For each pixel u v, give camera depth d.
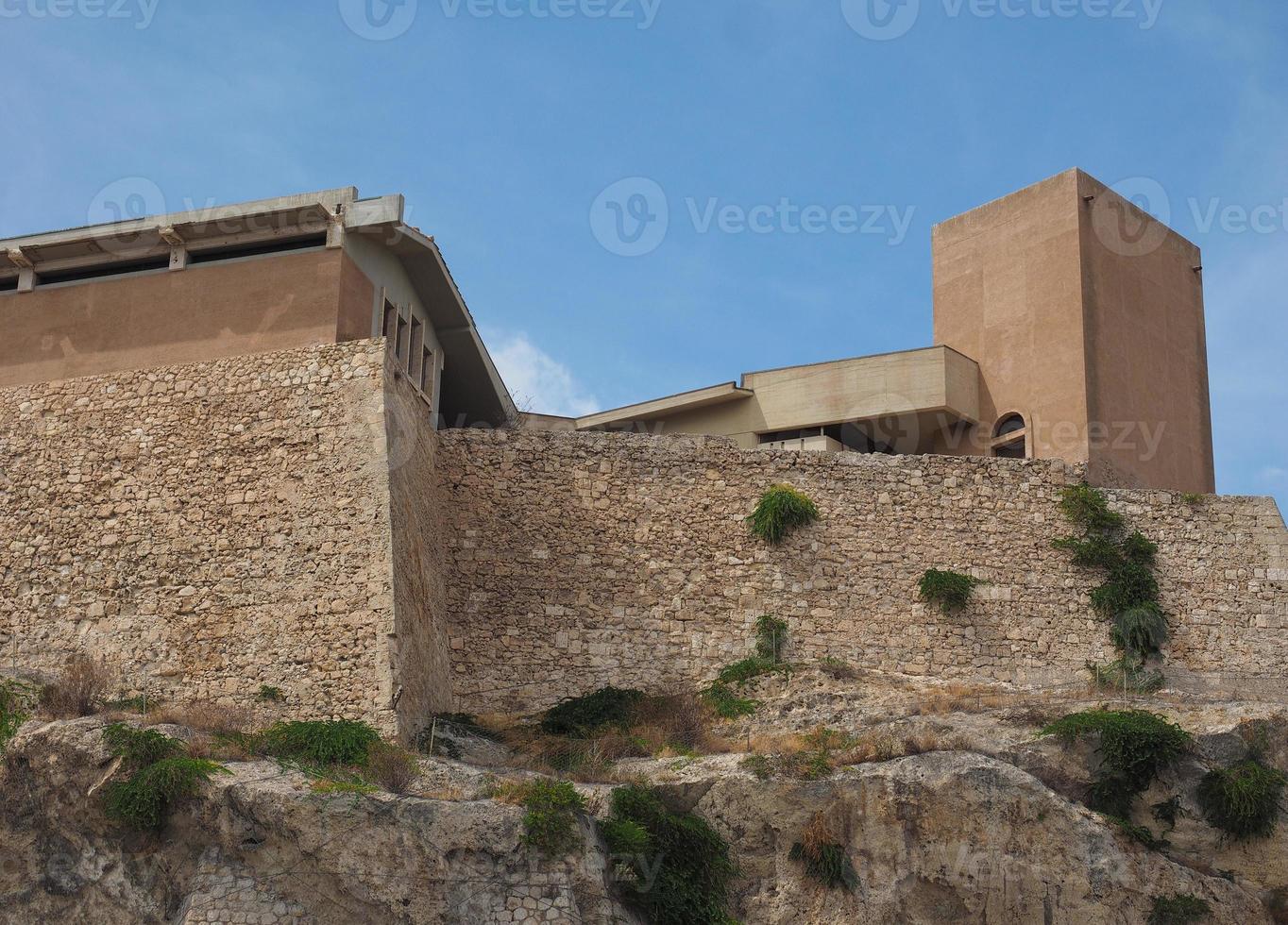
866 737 27.98
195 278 31.84
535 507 33.16
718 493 33.78
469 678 31.52
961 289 43.09
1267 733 27.80
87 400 31.34
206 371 30.95
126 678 28.39
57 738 25.08
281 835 23.62
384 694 26.92
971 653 32.97
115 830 24.23
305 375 30.25
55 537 30.17
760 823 26.22
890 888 25.75
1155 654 33.16
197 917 23.09
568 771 27.12
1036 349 40.91
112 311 32.03
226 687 27.84
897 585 33.44
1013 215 42.41
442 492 32.94
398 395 30.56
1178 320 43.41
